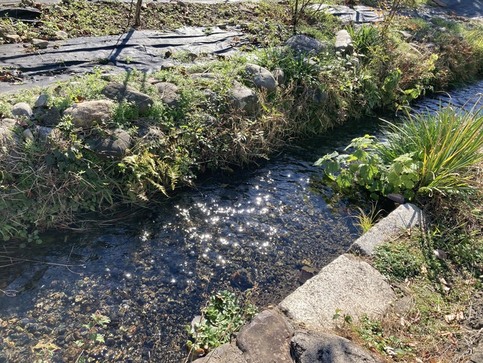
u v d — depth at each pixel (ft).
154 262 10.90
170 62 17.35
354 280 9.75
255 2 25.36
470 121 13.23
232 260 11.25
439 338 8.63
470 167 13.39
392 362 8.00
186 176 13.38
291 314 8.86
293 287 10.66
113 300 9.81
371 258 10.47
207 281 10.56
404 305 9.34
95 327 9.14
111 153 12.13
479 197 12.82
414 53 22.70
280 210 13.17
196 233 11.96
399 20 26.86
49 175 11.50
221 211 12.83
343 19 25.36
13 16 18.19
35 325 9.04
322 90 17.35
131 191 12.19
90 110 12.53
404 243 11.01
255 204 13.28
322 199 13.80
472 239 11.37
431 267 10.41
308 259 11.53
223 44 19.61
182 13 22.27
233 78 15.92
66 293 9.83
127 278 10.38
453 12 33.78
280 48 18.70
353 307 9.15
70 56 16.56
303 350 7.97
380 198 13.84
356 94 18.93
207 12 22.99
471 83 24.94
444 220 12.00
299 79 17.39
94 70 15.06
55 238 11.20
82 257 10.79
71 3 20.21
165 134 13.53
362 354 7.92
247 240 11.93
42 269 10.35
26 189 11.28
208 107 14.60
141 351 8.83
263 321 8.55
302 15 23.34
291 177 14.67
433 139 13.56
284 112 16.25
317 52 19.30
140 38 18.88
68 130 12.12
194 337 9.09
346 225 12.84
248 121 14.94
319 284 9.57
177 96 14.40
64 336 8.89
